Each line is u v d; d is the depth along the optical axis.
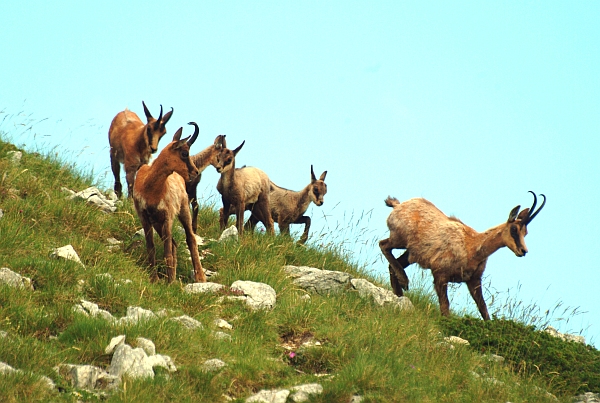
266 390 29.48
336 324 37.47
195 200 49.12
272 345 34.94
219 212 53.81
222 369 30.47
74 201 46.22
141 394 26.45
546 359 37.78
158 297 36.81
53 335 30.91
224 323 35.50
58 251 37.09
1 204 42.16
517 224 41.59
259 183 55.00
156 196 39.06
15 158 49.84
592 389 36.31
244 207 52.84
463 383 33.12
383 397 29.64
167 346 30.98
